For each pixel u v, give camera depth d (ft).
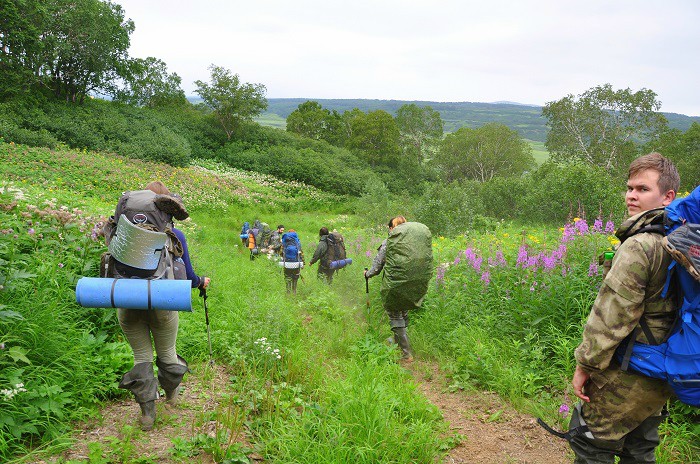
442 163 329.52
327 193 156.35
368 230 76.59
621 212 57.57
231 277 30.63
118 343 14.92
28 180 55.06
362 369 16.75
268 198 125.08
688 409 13.15
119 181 79.20
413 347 20.61
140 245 11.16
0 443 9.98
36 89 151.43
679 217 7.28
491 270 22.35
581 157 176.96
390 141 277.64
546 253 20.65
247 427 12.50
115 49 174.81
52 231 19.86
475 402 15.78
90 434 11.43
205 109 220.84
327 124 321.52
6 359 12.01
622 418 7.81
